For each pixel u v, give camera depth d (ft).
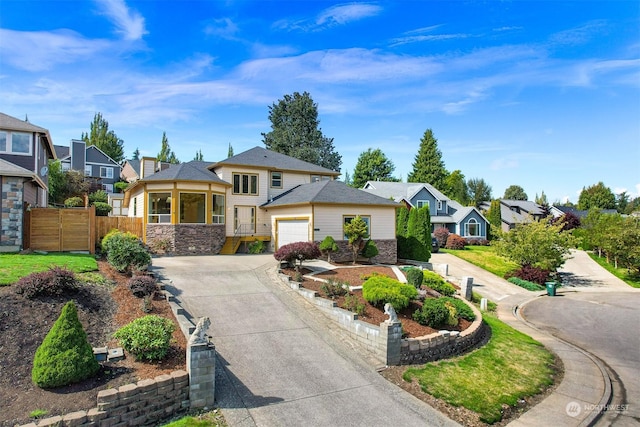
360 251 68.28
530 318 55.67
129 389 18.89
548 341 43.73
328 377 26.45
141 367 22.15
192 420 20.12
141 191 75.51
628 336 46.98
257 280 47.55
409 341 30.96
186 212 71.67
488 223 143.64
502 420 24.45
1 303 25.68
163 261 59.67
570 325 52.11
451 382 28.32
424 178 204.85
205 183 73.15
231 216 82.48
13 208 47.67
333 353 30.27
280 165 90.63
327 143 186.09
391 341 29.73
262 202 86.48
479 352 35.47
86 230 53.06
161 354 22.97
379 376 27.68
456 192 224.33
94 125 210.79
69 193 118.93
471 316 41.24
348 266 59.16
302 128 180.65
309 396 23.73
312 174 95.14
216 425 19.92
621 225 102.37
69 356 19.74
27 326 24.22
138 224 70.08
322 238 67.62
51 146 74.18
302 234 69.77
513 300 66.90
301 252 49.96
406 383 27.25
